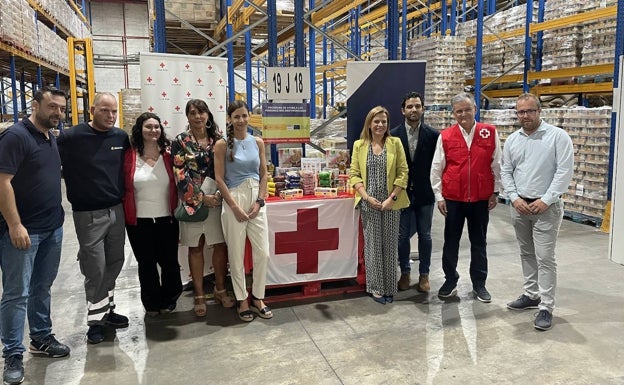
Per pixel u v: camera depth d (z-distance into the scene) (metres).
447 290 3.99
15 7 7.45
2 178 2.56
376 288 3.90
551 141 3.29
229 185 3.48
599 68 6.60
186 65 4.14
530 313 3.67
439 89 8.06
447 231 3.89
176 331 3.45
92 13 18.36
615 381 2.73
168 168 3.39
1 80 11.99
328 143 5.07
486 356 3.03
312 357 3.05
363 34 13.16
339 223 4.00
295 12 4.83
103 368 2.94
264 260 3.60
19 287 2.74
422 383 2.73
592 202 6.26
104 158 3.10
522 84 8.39
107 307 3.32
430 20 11.50
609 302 3.84
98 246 3.14
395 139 3.77
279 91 4.39
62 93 2.75
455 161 3.74
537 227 3.39
